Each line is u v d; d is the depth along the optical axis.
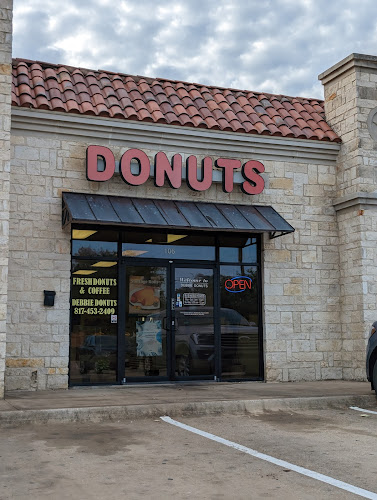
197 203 12.88
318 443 7.41
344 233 13.79
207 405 9.55
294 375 13.25
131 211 11.89
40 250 11.73
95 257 12.27
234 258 13.36
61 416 8.74
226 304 13.22
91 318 12.18
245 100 14.71
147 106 13.24
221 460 6.57
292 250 13.58
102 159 12.16
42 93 12.11
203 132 12.94
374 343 10.53
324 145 13.89
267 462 6.48
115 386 12.09
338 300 13.82
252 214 12.91
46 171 11.92
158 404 9.36
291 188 13.70
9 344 11.34
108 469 6.20
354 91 13.68
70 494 5.38
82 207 11.48
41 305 11.62
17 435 7.85
